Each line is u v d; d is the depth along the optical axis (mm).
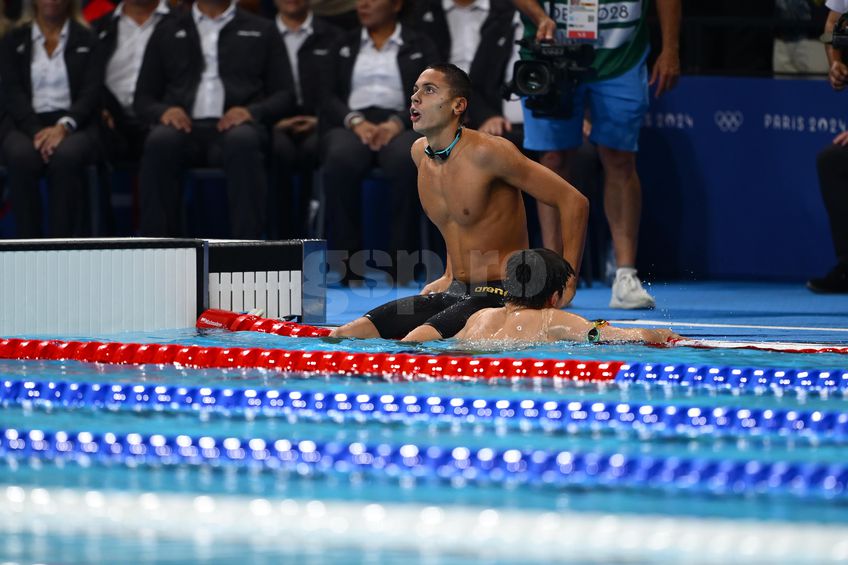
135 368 16922
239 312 21016
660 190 31344
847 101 29391
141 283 19891
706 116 30750
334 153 28875
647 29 25484
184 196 30391
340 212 28969
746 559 9109
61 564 9133
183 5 30703
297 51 30797
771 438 13305
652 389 15602
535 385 15805
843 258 27562
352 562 9148
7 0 31344
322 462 12297
